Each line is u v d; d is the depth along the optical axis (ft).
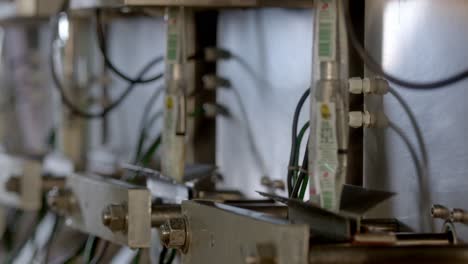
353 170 3.57
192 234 3.18
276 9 4.24
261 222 2.55
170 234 3.19
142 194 3.59
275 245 2.45
